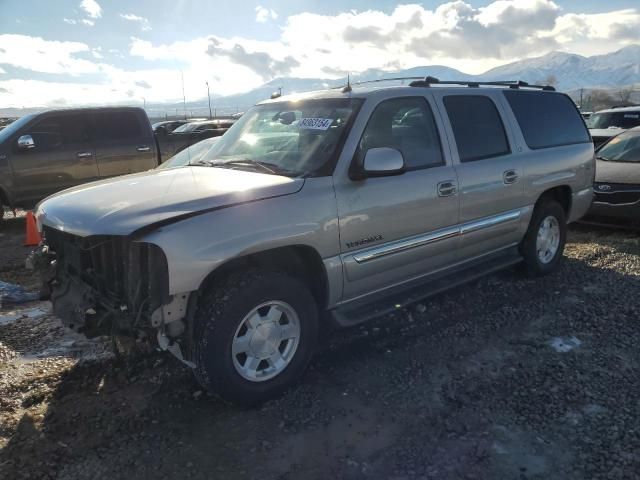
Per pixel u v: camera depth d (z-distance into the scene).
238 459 2.80
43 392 3.44
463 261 4.68
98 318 3.34
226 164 3.98
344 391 3.46
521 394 3.37
